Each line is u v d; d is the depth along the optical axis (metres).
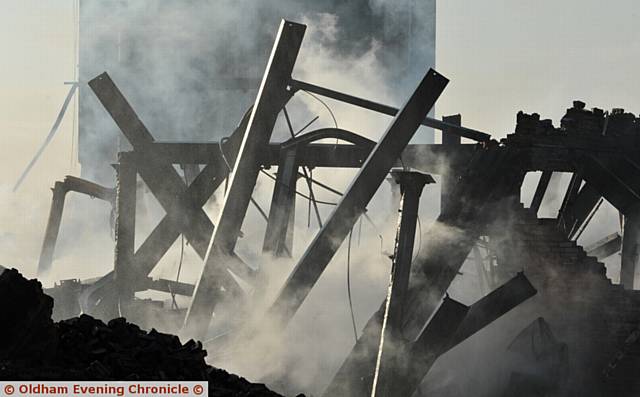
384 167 48.38
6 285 23.34
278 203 52.38
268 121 51.59
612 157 53.44
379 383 43.03
